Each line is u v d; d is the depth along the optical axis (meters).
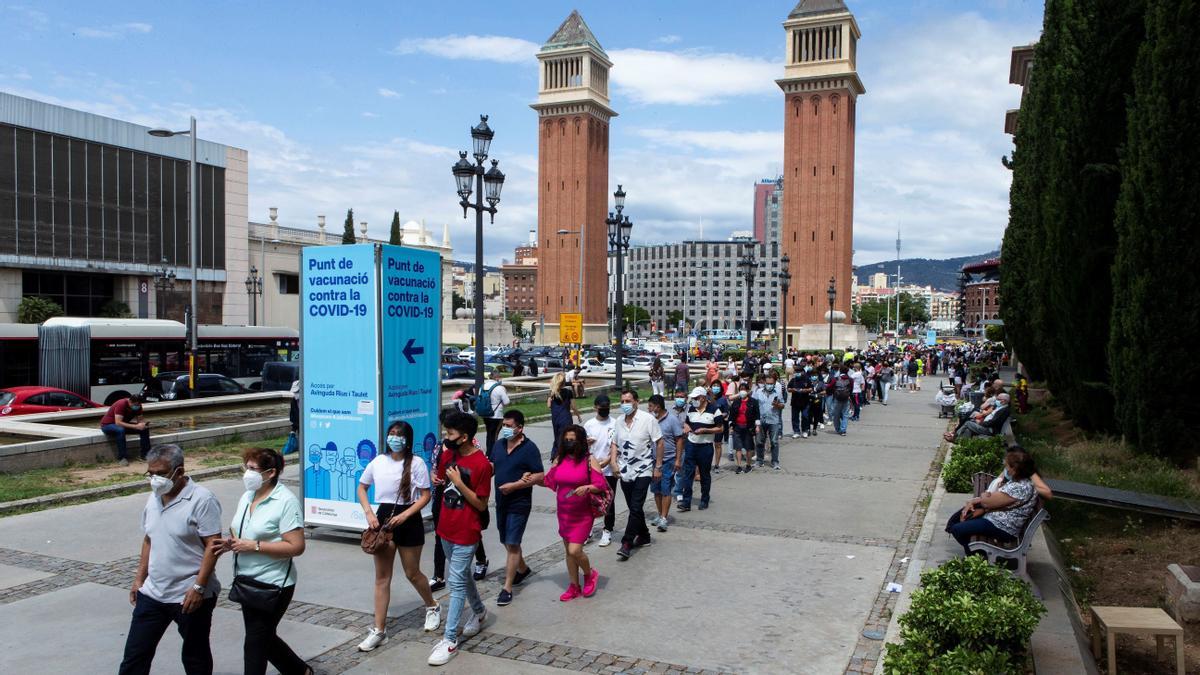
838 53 104.00
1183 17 13.42
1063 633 6.92
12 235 53.03
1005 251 31.36
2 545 11.10
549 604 8.62
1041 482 8.38
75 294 58.78
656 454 10.86
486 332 118.69
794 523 12.53
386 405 11.15
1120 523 11.99
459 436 7.42
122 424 18.06
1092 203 16.44
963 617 5.89
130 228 60.56
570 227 126.12
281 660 6.38
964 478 13.45
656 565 10.16
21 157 53.44
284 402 29.92
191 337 29.09
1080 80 16.34
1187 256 13.61
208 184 66.50
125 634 7.80
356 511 11.16
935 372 65.19
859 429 26.55
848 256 107.38
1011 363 58.81
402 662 7.08
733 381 18.84
